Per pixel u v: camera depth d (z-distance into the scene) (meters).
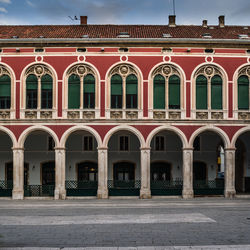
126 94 25.61
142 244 11.23
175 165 29.34
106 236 12.39
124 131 28.36
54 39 25.19
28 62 25.62
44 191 25.84
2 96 25.66
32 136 29.14
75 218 16.22
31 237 12.33
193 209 19.14
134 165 29.20
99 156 25.00
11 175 28.98
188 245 11.07
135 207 20.14
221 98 25.84
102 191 24.80
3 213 18.05
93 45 25.55
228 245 11.01
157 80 25.75
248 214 17.22
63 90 25.42
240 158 30.12
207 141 29.77
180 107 25.56
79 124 25.14
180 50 25.75
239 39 25.58
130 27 29.16
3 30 28.06
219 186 26.25
